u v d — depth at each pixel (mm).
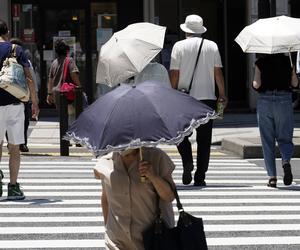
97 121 5637
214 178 14625
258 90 12906
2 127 11844
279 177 14773
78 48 27422
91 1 27359
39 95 27172
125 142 5480
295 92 13859
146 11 27297
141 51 10688
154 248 5730
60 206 11906
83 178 14586
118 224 5855
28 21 27281
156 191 5828
